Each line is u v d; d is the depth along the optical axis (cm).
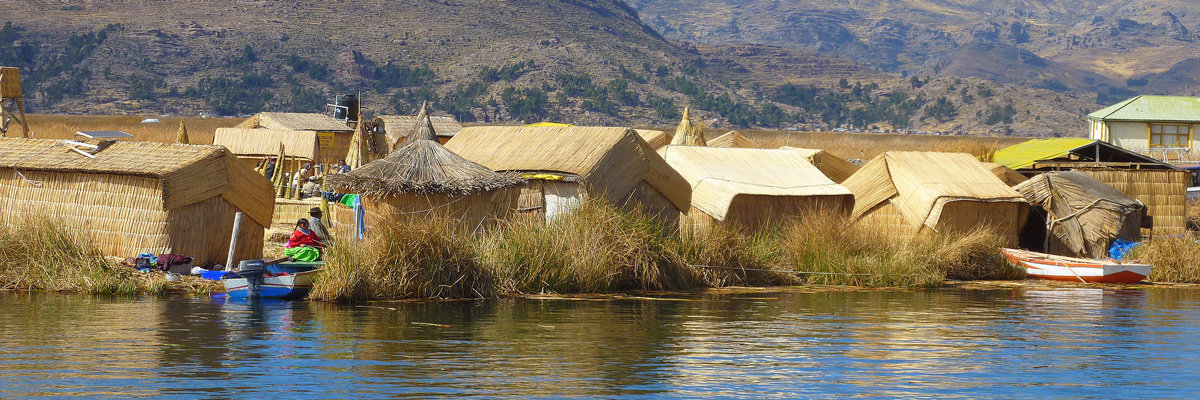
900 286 2578
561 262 2294
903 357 1631
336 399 1300
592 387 1388
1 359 1488
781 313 2066
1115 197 3078
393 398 1308
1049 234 3095
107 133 3284
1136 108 7094
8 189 2386
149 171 2262
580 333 1786
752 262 2561
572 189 2514
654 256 2395
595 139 2598
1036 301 2331
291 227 3012
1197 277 2762
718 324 1914
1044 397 1387
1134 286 2681
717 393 1370
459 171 2380
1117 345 1764
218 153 2339
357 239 2262
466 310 2006
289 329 1762
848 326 1920
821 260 2616
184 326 1772
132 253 2288
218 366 1469
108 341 1630
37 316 1842
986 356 1653
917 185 2991
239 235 2419
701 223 2789
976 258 2816
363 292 2106
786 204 2889
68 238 2231
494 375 1448
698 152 3008
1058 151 4062
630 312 2030
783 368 1533
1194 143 7006
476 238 2358
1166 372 1550
